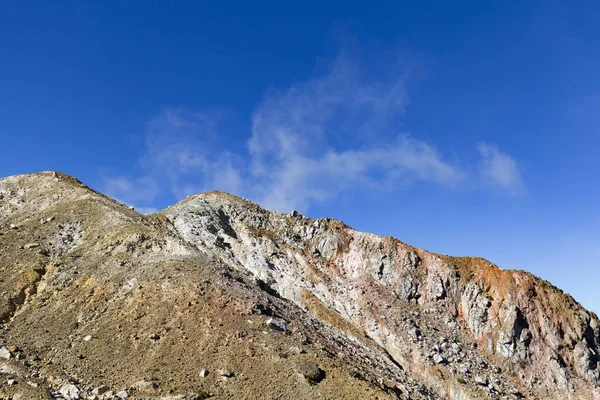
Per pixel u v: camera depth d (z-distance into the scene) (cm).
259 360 4162
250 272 7619
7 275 5484
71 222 6819
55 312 4947
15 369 3806
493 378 6656
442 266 8469
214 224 8662
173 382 3850
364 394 3916
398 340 7012
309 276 8238
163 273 5344
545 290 8062
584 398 6675
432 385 6359
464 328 7688
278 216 9850
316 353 4488
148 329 4528
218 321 4597
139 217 7662
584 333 7581
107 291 5162
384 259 8638
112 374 3981
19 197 8031
